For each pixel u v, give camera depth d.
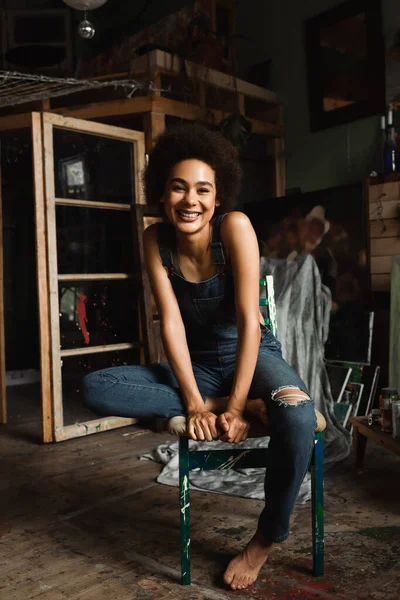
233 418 1.63
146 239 1.87
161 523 2.16
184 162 1.69
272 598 1.60
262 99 4.59
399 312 3.36
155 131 3.93
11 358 5.55
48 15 5.68
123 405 1.78
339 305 3.86
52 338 3.36
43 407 3.34
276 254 4.29
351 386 3.55
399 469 2.74
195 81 4.16
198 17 4.37
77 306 3.52
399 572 1.73
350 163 4.19
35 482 2.67
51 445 3.32
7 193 5.48
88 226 3.60
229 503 2.34
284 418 1.53
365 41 4.00
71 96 4.46
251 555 1.66
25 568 1.82
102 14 6.01
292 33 4.56
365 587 1.65
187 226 1.70
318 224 4.00
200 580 1.72
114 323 3.72
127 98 4.04
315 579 1.70
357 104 4.09
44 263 3.36
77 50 5.84
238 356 1.69
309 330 3.56
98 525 2.15
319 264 4.00
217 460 1.70
